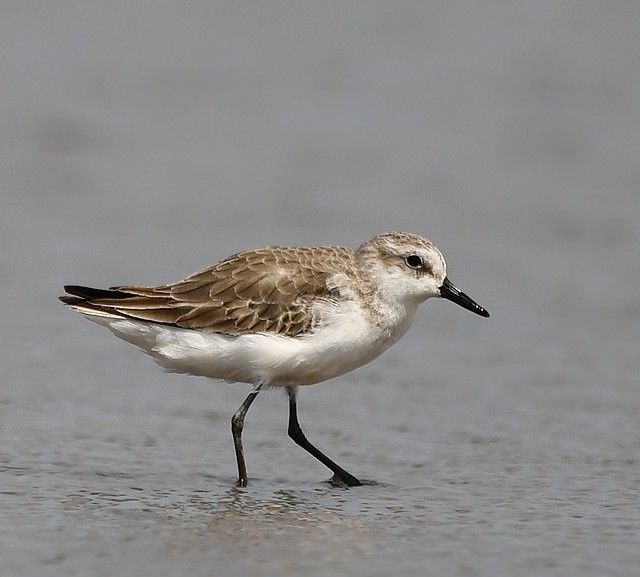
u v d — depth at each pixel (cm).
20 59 2595
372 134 2394
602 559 807
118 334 1035
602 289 1725
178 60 2678
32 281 1620
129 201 1988
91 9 2898
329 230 1889
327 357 1031
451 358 1445
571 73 2681
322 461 1037
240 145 2308
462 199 2088
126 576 756
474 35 2864
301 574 771
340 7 3000
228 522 888
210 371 1038
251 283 1028
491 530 876
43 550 798
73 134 2273
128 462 1045
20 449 1062
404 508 938
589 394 1311
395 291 1049
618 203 2097
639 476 1034
